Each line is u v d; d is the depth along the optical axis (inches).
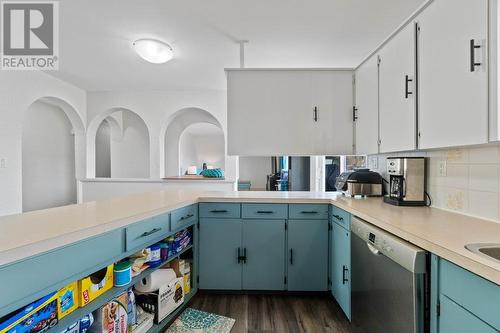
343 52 122.8
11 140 133.1
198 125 299.9
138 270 59.6
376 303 51.8
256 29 102.5
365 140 85.1
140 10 90.7
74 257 40.5
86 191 187.3
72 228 41.8
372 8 88.0
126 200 76.5
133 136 234.8
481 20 41.7
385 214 58.9
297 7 87.6
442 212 61.2
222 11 90.3
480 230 44.5
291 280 86.4
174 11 90.8
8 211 131.0
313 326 71.8
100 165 279.0
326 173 153.9
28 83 141.7
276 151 94.6
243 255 87.2
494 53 39.8
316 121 94.3
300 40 110.7
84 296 46.0
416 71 58.6
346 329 70.5
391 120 69.0
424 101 55.9
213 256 87.8
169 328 70.9
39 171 206.7
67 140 223.1
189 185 185.2
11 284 32.0
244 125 95.0
